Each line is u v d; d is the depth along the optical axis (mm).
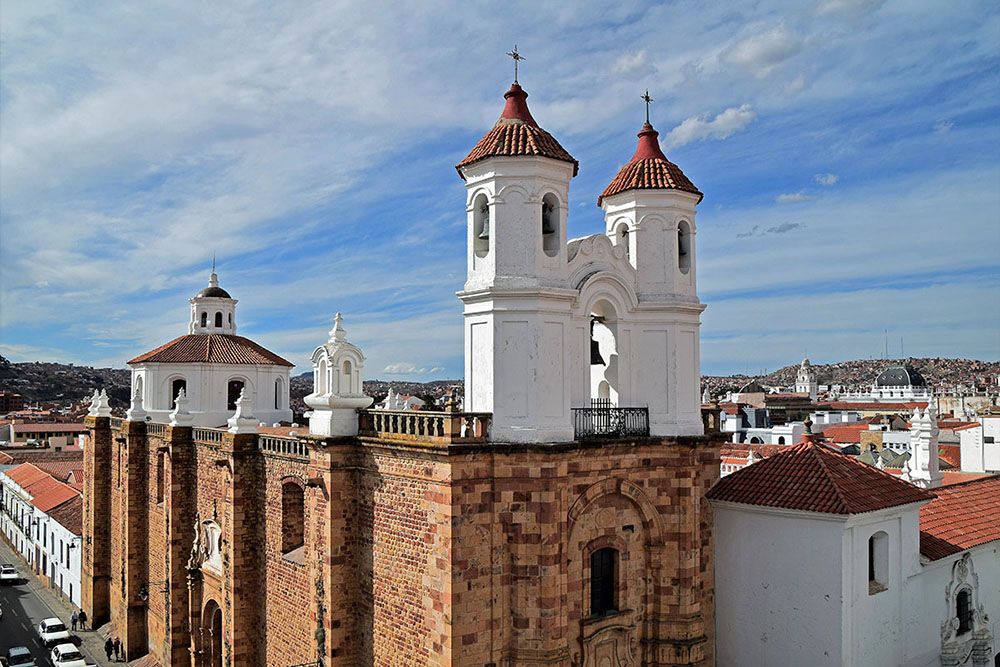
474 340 27875
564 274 28141
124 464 53906
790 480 29344
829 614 27266
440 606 25469
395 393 45750
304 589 33969
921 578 30719
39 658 52125
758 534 29422
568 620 27344
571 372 28734
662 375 30641
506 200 27375
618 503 29328
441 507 25484
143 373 54469
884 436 94062
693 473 30234
